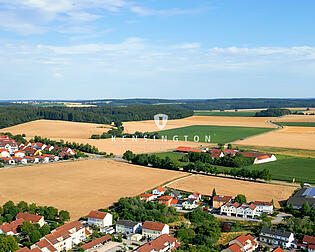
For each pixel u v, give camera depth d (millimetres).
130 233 123750
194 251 104250
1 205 147125
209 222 130500
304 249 114000
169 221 135375
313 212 140000
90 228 126312
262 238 120875
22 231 116000
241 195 157750
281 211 149750
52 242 107375
